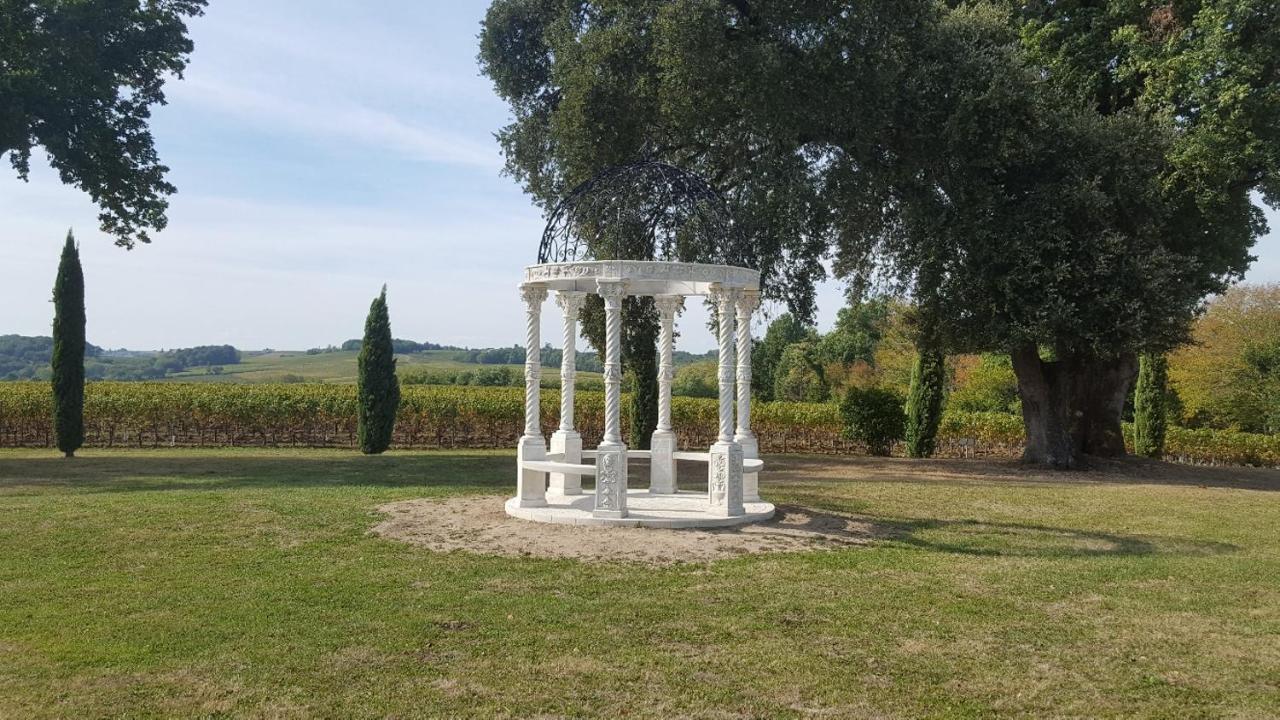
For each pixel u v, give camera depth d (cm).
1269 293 3491
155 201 2545
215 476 1819
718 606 820
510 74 2355
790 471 2127
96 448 2919
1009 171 2002
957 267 1997
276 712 558
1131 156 1908
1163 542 1205
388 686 605
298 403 3080
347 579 902
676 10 1828
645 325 2408
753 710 577
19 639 696
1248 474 2305
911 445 2689
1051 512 1479
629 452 1473
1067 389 2270
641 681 624
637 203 1433
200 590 853
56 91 2188
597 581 905
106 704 567
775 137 1941
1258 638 754
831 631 749
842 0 1878
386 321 2630
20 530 1137
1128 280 1867
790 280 2200
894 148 2022
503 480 1767
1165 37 1988
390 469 2000
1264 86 1888
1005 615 810
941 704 593
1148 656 702
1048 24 2098
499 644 699
